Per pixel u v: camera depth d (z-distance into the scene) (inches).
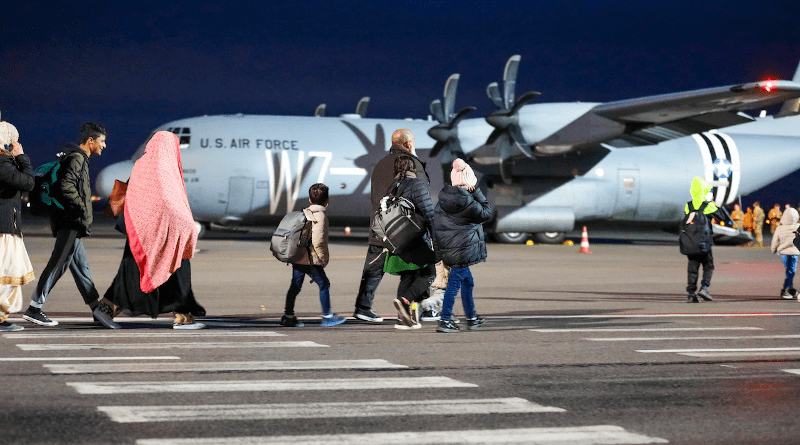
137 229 285.3
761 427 167.9
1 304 279.3
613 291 475.8
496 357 247.1
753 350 262.5
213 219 978.7
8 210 277.1
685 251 413.4
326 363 233.1
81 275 298.7
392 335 291.6
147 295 290.7
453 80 999.0
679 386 206.8
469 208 290.8
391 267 302.5
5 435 153.5
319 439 154.9
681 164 1088.2
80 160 290.0
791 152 1133.7
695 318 349.4
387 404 184.1
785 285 434.0
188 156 946.1
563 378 215.9
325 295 313.3
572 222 1041.5
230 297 422.0
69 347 251.8
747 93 750.5
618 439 157.8
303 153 973.8
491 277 565.3
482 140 961.5
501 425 167.3
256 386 200.4
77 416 167.9
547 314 364.8
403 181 299.0
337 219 1018.1
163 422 164.7
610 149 1062.4
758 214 1137.4
